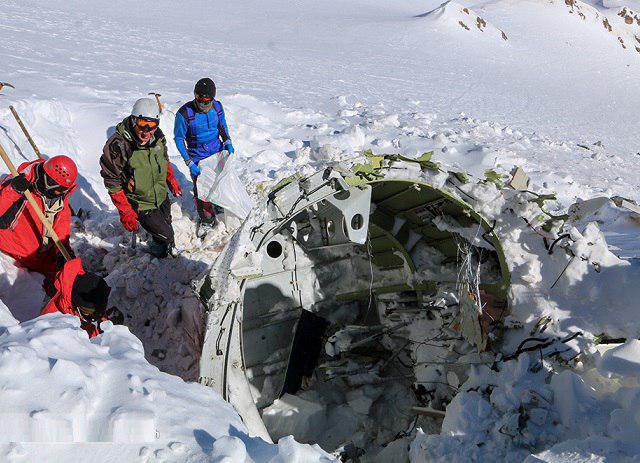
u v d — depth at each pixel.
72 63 16.39
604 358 4.18
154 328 5.92
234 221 6.94
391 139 13.57
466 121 19.03
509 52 50.84
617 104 35.75
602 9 82.62
